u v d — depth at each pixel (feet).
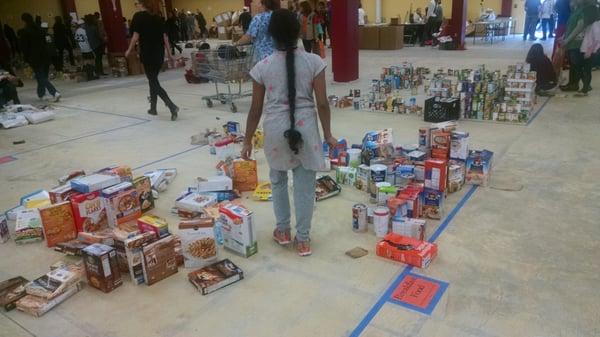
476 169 12.01
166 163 15.19
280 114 8.27
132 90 31.17
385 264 8.83
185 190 12.78
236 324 7.38
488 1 58.23
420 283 8.15
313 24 35.29
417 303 7.62
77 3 73.87
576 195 11.28
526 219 10.25
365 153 12.83
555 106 20.01
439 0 50.42
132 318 7.69
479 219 10.36
